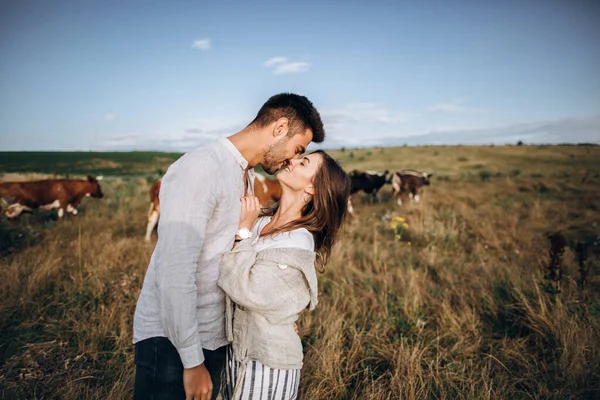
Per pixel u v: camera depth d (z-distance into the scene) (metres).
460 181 18.66
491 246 7.17
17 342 3.26
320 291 4.62
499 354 3.33
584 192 13.56
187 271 1.48
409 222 8.89
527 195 13.27
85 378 2.82
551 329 3.42
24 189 8.74
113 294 3.99
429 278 5.21
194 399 1.54
